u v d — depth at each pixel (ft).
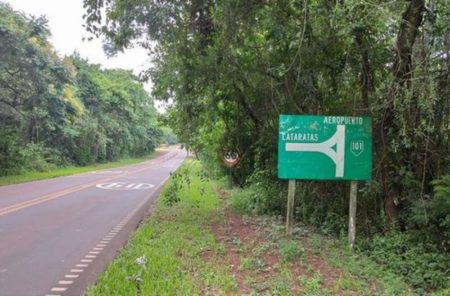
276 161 34.99
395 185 24.41
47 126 104.27
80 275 19.51
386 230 24.02
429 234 21.85
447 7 20.42
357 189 26.12
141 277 17.87
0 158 80.74
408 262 19.81
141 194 54.24
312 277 18.25
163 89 33.91
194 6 29.14
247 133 40.68
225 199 46.80
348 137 24.32
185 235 26.78
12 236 27.55
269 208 35.29
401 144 23.53
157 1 28.04
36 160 96.78
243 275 18.60
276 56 28.94
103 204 44.11
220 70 30.27
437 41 22.15
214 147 50.85
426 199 22.65
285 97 30.76
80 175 91.30
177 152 312.91
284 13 25.99
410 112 22.30
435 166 23.52
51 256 22.88
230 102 36.29
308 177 24.43
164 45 31.01
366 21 20.56
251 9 27.25
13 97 83.92
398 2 20.18
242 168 53.01
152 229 28.78
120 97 172.45
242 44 28.76
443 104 22.38
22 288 17.65
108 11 29.50
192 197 47.47
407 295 16.58
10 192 53.42
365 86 25.49
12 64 74.28
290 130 24.52
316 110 28.96
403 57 22.47
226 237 26.35
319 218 29.66
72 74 98.73
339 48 26.23
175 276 18.04
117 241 26.68
